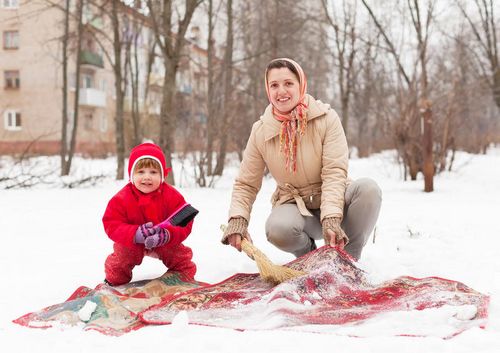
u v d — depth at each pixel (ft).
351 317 8.39
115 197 11.25
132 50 98.22
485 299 8.71
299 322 8.21
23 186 35.86
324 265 10.04
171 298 9.39
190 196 30.50
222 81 42.86
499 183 35.68
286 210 11.60
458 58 58.23
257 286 10.27
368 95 78.95
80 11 45.60
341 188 11.07
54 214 22.91
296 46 64.28
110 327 8.22
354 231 11.68
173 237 11.04
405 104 38.96
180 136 44.27
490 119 101.19
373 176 43.42
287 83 11.10
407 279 10.02
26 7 84.99
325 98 90.48
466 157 61.57
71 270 12.74
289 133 11.17
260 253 10.38
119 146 43.98
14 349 7.34
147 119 78.64
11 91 91.40
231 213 11.47
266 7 53.52
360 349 6.95
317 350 6.97
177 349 7.19
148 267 13.16
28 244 16.17
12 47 90.17
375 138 89.15
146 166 11.24
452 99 41.14
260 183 12.08
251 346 7.18
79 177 45.14
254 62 52.60
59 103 91.15
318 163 11.46
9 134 91.81
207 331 7.89
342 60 73.56
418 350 6.85
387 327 7.75
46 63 90.02
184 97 47.29
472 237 16.52
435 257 13.79
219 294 9.47
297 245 11.73
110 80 103.71
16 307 9.78
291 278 9.75
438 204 25.22
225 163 51.78
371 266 12.32
